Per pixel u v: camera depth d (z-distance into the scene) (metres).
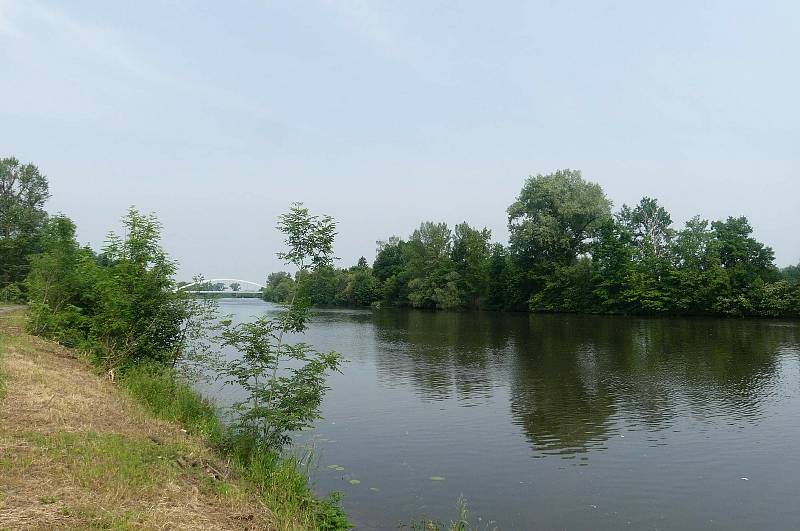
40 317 20.30
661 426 16.50
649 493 11.34
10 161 64.12
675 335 42.84
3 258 53.00
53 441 8.19
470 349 35.50
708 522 9.99
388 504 10.51
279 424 10.73
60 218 21.61
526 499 10.95
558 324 55.53
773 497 11.15
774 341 38.12
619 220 78.12
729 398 20.25
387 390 21.98
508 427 16.41
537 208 76.25
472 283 87.44
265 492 9.04
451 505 10.57
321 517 9.03
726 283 61.94
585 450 14.22
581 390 21.89
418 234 102.62
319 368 10.98
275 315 11.18
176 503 7.16
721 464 13.14
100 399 11.76
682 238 68.69
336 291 122.62
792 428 16.20
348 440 14.98
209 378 20.12
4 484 6.41
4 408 9.46
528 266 78.62
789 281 62.69
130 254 17.83
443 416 17.73
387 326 55.97
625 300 67.94
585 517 10.15
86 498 6.50
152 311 17.83
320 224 11.15
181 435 10.91
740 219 66.69
